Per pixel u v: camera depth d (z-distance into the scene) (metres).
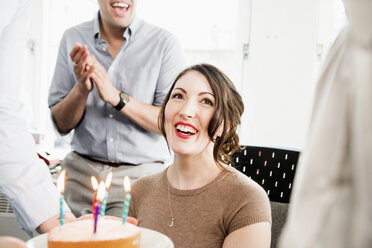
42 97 2.46
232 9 2.16
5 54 0.91
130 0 1.26
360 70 0.33
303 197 0.36
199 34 2.21
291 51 2.00
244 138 2.08
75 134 1.41
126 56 1.37
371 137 0.32
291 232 0.37
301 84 2.00
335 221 0.34
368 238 0.32
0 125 0.83
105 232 0.55
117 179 1.34
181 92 0.85
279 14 2.00
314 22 1.97
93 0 2.38
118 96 1.25
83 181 1.36
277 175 1.10
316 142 0.35
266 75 2.04
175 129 0.85
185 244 0.84
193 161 0.86
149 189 0.96
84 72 1.21
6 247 0.45
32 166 0.85
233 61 2.18
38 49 2.44
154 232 0.62
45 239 0.59
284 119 2.03
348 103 0.34
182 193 0.87
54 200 0.84
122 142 1.34
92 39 1.41
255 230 0.79
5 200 1.44
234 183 0.85
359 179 0.33
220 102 0.84
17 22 0.94
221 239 0.83
